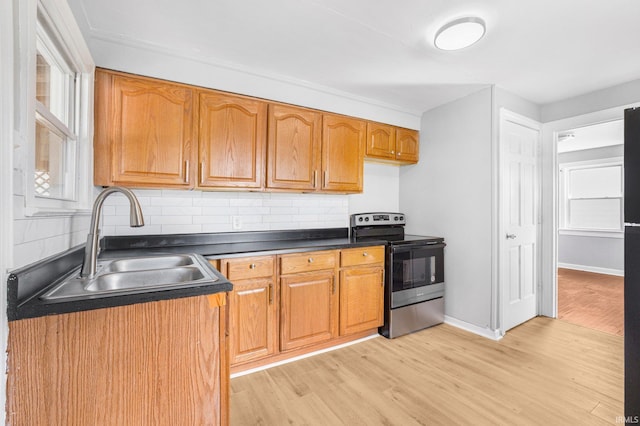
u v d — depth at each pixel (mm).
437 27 1800
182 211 2326
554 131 3020
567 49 2045
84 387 882
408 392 1830
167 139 1982
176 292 988
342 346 2459
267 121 2369
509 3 1581
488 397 1774
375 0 1562
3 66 777
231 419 1609
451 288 2943
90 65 1601
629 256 1321
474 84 2607
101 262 1553
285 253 2172
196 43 1959
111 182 1827
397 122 3139
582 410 1650
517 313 2859
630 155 1325
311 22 1751
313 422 1586
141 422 947
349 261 2467
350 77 2463
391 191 3510
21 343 824
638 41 1944
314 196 2945
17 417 823
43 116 1120
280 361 2213
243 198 2572
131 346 935
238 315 1989
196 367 1021
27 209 892
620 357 2248
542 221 3117
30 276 896
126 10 1622
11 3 802
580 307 3398
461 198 2869
